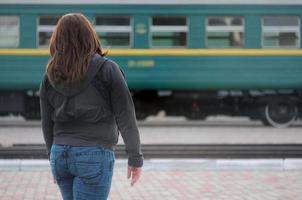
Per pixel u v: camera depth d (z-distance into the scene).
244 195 17.61
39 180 19.69
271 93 40.94
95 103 8.85
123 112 8.98
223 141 32.06
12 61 39.44
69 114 8.83
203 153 24.25
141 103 41.00
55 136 9.02
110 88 8.95
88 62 8.86
